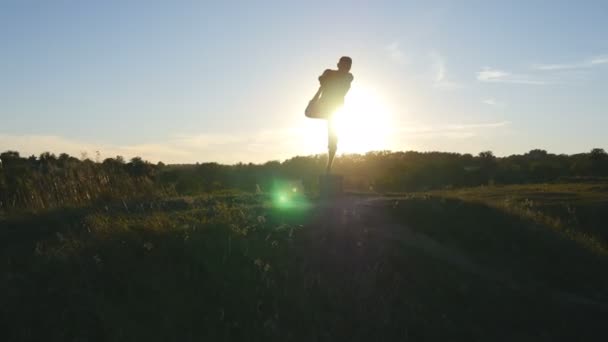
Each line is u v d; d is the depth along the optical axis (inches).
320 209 499.8
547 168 1385.3
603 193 840.9
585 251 514.6
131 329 335.0
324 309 380.5
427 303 409.7
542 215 594.2
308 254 423.5
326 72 524.7
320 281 397.4
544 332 407.2
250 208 498.3
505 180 1272.1
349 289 399.2
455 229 501.4
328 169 570.3
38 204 615.5
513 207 586.6
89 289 354.6
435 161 1414.9
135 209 543.5
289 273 396.2
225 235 418.9
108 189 653.3
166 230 415.8
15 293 348.8
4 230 506.6
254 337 347.9
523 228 524.1
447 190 1007.0
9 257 415.2
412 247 463.2
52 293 349.4
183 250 392.8
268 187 818.8
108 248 391.2
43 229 506.0
